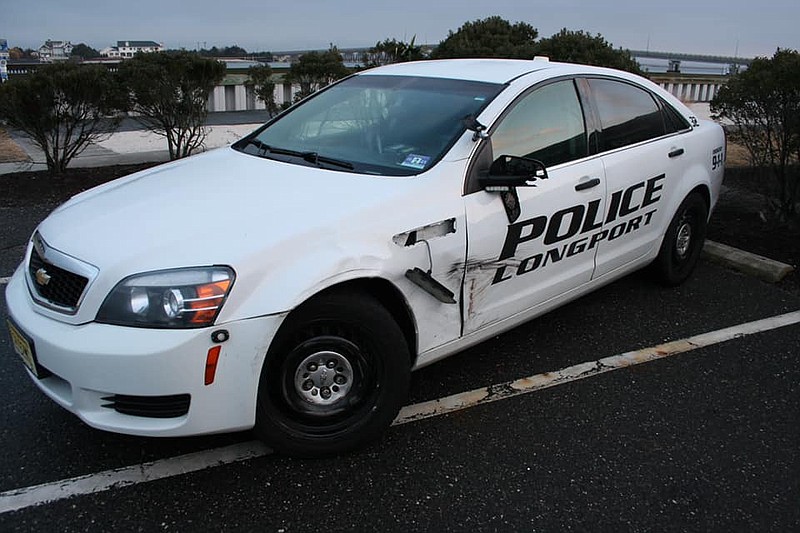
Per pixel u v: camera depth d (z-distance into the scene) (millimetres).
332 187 3125
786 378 3887
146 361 2484
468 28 11539
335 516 2688
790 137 6090
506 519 2705
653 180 4395
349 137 3672
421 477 2934
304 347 2818
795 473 3047
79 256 2680
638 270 5055
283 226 2781
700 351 4180
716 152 5148
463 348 3459
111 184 3523
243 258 2617
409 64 4434
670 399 3629
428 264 3088
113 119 8711
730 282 5359
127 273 2566
